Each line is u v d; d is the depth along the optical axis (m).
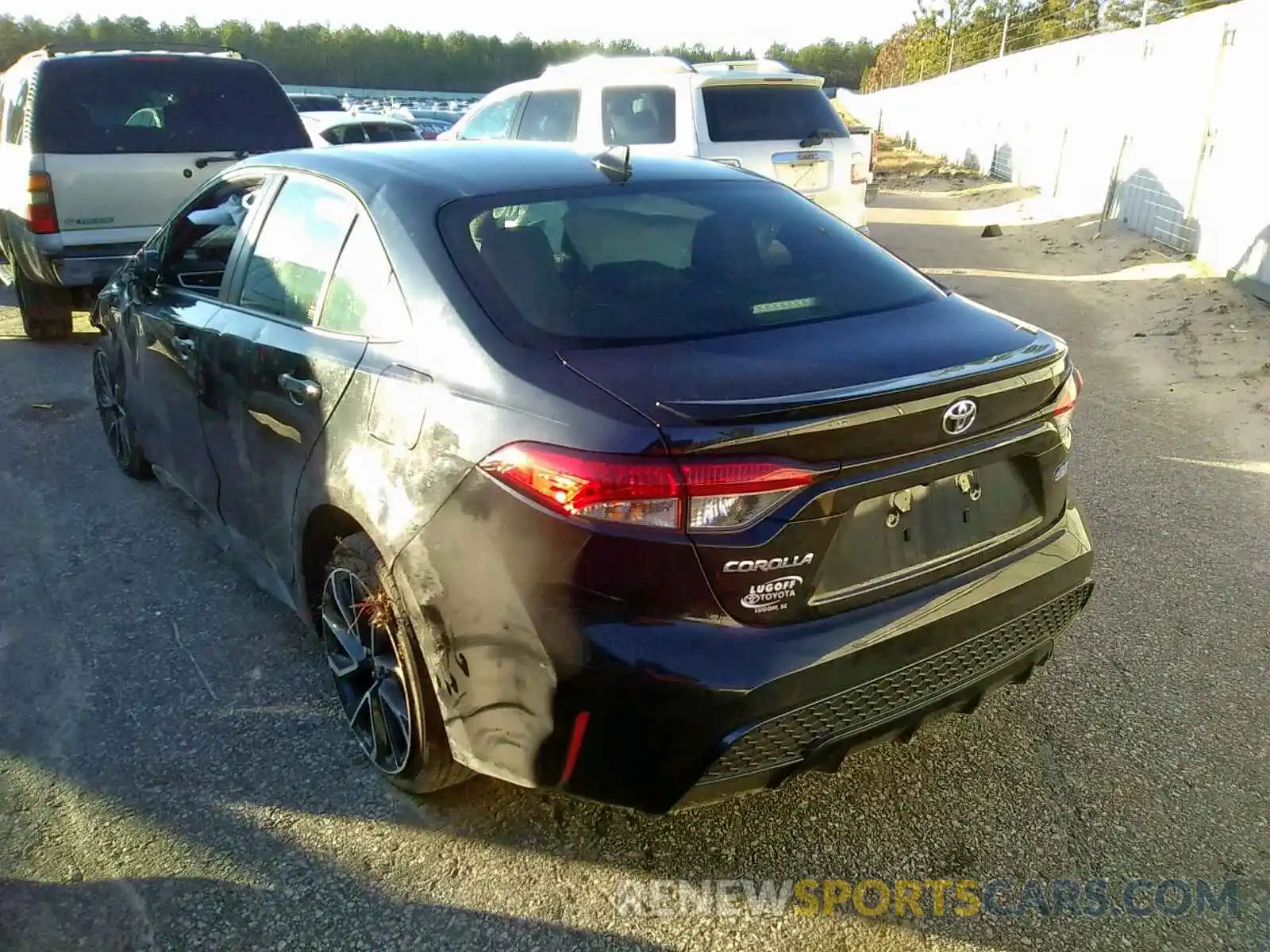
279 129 7.89
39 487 5.01
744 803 2.84
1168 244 11.70
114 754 3.01
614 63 9.16
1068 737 3.14
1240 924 2.43
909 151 33.91
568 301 2.58
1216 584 4.11
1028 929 2.42
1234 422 6.15
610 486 2.09
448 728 2.50
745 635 2.16
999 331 2.74
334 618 3.03
